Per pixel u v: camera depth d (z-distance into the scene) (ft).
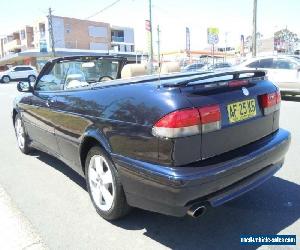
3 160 19.29
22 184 15.58
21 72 123.65
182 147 9.32
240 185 10.34
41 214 12.62
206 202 9.64
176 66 16.80
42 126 15.97
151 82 10.80
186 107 9.36
